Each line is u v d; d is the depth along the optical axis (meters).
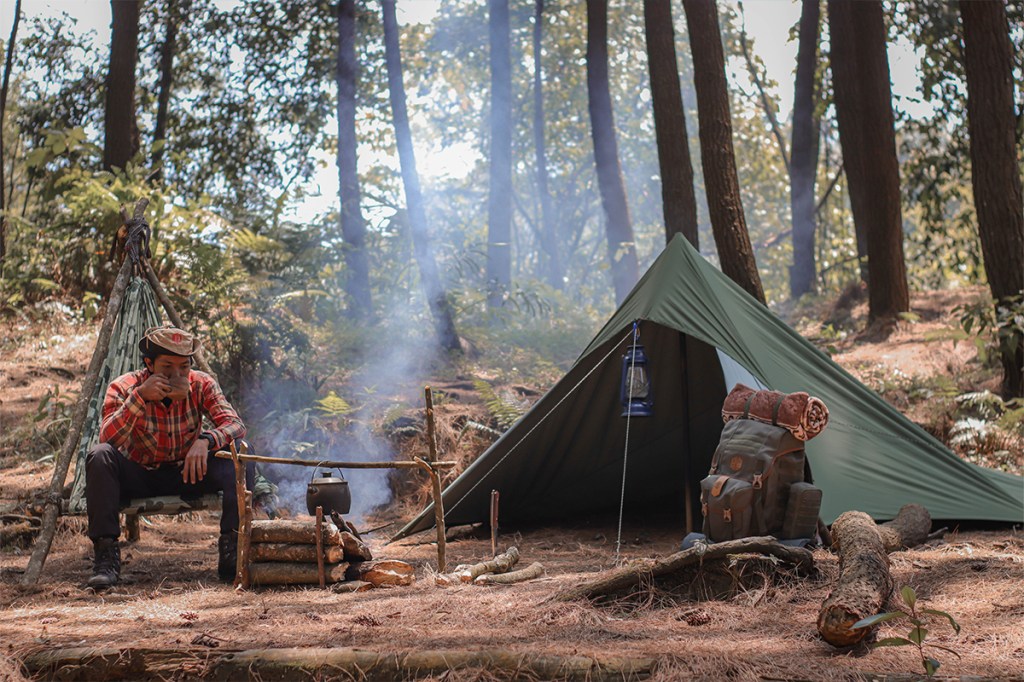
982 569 4.48
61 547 6.20
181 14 16.05
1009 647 3.24
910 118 18.00
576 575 5.11
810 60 17.83
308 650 3.45
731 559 4.24
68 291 12.29
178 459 5.36
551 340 12.59
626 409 6.00
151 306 6.46
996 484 6.46
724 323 6.04
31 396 9.74
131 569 5.58
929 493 6.07
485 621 3.95
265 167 16.64
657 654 3.27
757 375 5.89
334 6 15.88
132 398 5.19
